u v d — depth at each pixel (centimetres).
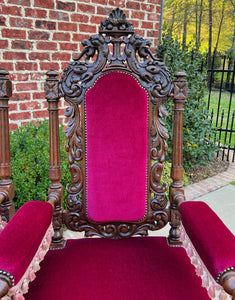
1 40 247
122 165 128
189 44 369
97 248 123
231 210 278
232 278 75
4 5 243
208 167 397
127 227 134
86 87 123
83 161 129
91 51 122
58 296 95
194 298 95
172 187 136
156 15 335
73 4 278
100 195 129
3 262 77
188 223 103
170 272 107
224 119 852
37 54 269
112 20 119
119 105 124
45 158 223
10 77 258
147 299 94
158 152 131
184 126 366
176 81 128
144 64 124
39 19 263
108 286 99
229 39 1089
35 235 93
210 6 1005
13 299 78
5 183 135
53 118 128
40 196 215
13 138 231
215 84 1184
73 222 134
